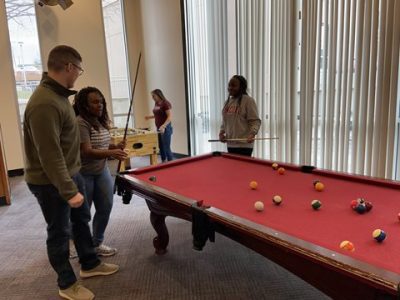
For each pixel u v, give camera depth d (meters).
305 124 3.76
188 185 2.14
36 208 3.71
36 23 5.32
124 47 6.34
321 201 1.74
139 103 6.57
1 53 5.00
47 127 1.62
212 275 2.24
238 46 4.31
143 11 6.07
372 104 3.20
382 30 3.03
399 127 3.15
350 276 1.06
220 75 4.71
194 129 5.49
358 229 1.40
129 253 2.59
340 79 3.38
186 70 5.32
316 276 1.24
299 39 3.67
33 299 2.07
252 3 4.02
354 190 1.89
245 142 3.21
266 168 2.48
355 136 3.37
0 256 2.63
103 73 6.01
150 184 2.11
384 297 1.00
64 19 5.53
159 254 2.55
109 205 2.48
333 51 3.38
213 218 1.57
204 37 4.90
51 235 1.88
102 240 2.58
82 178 2.05
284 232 1.38
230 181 2.19
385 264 1.11
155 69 6.09
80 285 2.05
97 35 5.86
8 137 5.17
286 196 1.85
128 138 4.42
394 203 1.68
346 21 3.24
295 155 3.95
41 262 2.52
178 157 5.90
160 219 2.46
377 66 3.13
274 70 3.97
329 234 1.36
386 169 3.23
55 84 1.71
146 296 2.04
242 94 3.22
